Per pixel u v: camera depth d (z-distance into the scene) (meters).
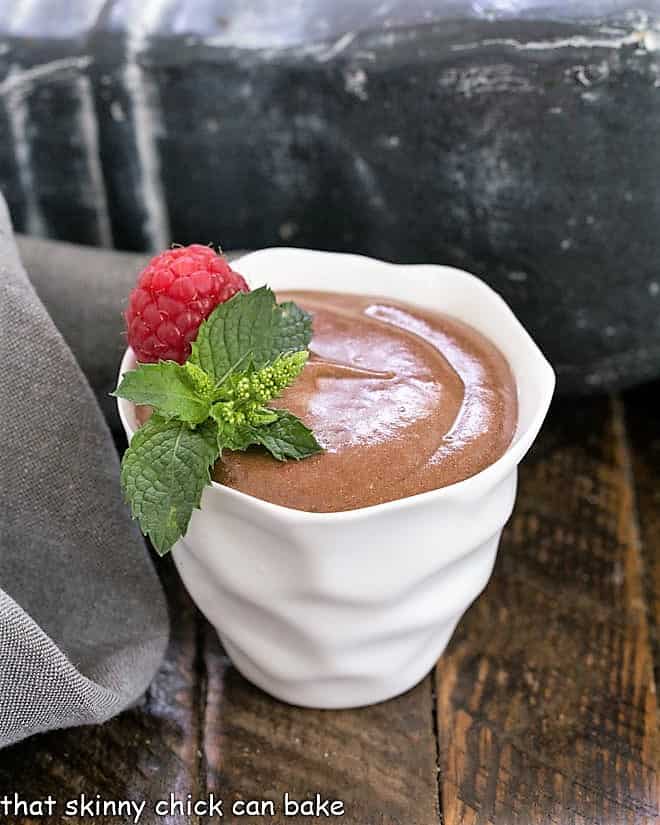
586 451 0.38
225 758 0.31
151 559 0.34
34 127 0.37
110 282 0.35
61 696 0.28
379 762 0.31
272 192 0.37
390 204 0.36
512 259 0.36
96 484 0.31
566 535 0.36
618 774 0.31
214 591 0.30
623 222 0.35
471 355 0.31
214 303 0.29
